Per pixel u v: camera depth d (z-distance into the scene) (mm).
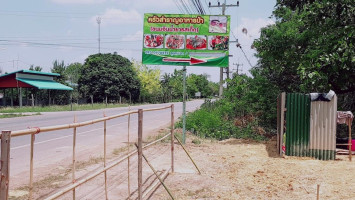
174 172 8992
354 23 13289
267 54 15562
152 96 74875
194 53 14078
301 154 11758
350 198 7078
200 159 10938
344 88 15305
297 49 15117
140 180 6121
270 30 15477
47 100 48438
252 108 19250
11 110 33250
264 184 8117
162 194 7086
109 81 58938
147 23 14227
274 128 18172
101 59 60312
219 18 13992
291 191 7562
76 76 62438
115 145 12711
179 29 14125
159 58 14211
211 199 6895
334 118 11508
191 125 18094
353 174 9164
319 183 8234
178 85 94312
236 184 8055
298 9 17672
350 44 12172
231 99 21641
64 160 9711
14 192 6539
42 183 7254
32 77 43188
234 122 18953
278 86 19047
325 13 13742
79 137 14945
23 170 8383
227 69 34719
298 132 11797
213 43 14023
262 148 13625
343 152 11875
